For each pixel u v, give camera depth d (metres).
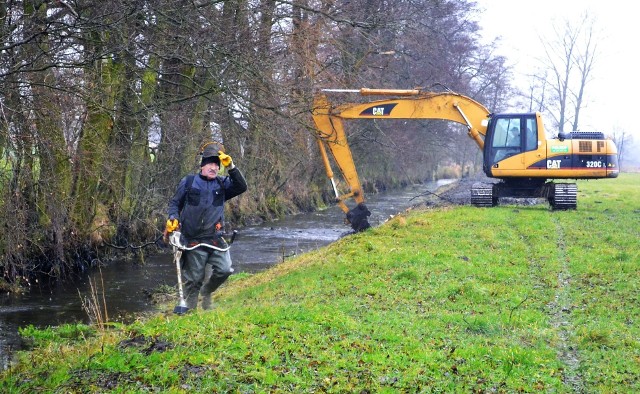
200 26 16.75
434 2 30.72
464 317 9.02
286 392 5.90
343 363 6.68
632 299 10.16
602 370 7.00
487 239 16.09
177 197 8.80
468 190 38.38
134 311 13.96
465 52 45.38
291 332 7.64
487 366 6.88
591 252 14.38
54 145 16.58
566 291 10.91
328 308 9.12
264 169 32.59
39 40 13.98
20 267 16.80
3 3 14.09
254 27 18.94
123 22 14.47
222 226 9.02
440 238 16.34
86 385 6.10
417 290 10.77
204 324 7.80
